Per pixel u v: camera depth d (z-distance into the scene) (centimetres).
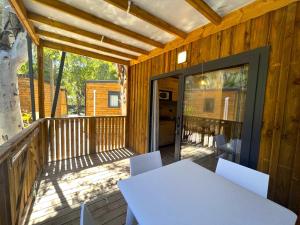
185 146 299
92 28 260
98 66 1128
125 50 360
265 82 182
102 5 198
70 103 1136
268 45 179
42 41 310
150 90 380
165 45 317
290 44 164
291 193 167
